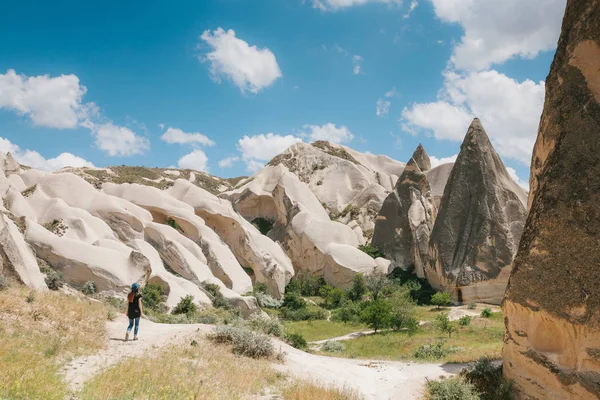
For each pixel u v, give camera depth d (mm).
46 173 41594
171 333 13883
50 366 9039
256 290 44406
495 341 23062
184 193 51312
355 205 70312
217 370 10711
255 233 50906
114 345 11898
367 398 11094
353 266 49062
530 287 10523
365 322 31250
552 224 10305
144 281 29219
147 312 24531
